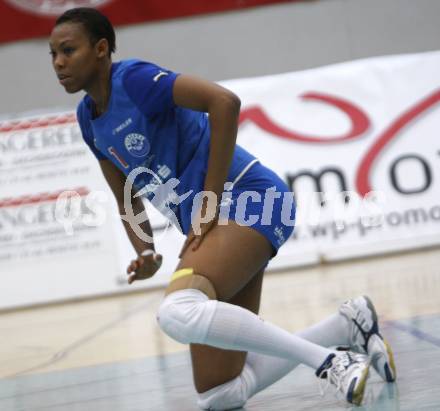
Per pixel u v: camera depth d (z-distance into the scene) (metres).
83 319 23.52
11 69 31.55
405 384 10.48
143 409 10.90
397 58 29.44
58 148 28.28
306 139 29.06
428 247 28.91
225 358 10.01
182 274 9.16
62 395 12.79
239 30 31.98
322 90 29.20
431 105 29.28
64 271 28.62
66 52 9.20
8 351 19.02
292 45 32.16
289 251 28.88
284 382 11.71
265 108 29.12
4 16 31.25
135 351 16.50
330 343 10.95
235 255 9.25
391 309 17.48
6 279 28.53
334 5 32.12
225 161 9.07
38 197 28.42
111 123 9.55
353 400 9.31
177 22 31.80
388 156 29.05
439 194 28.98
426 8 32.22
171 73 9.30
